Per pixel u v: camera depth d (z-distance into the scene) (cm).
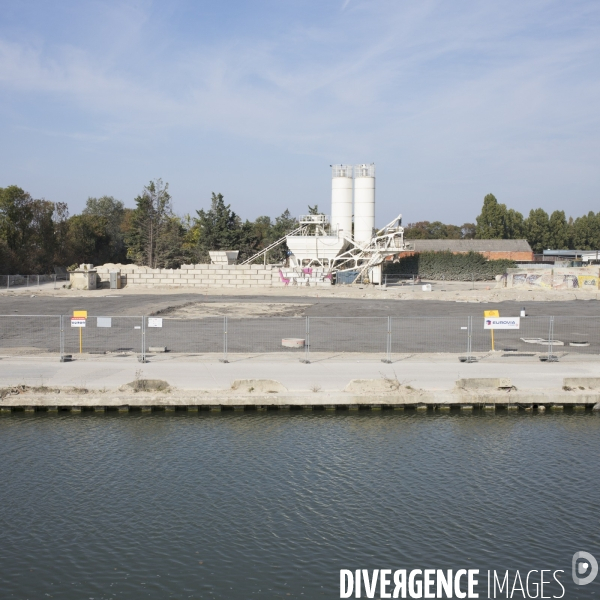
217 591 1141
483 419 2122
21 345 3109
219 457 1741
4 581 1159
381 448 1828
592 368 2641
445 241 11912
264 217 13838
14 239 8444
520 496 1523
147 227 9894
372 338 3428
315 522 1386
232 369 2553
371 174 8094
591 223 15438
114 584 1155
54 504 1451
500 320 2853
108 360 2725
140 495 1501
